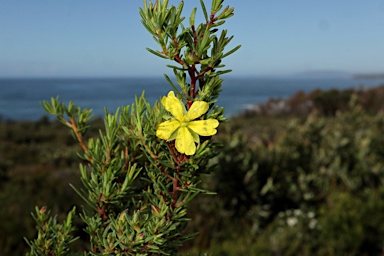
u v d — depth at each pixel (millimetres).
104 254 859
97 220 942
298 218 5703
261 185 6426
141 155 1047
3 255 5215
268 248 5035
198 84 855
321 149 6816
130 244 835
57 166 12789
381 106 19438
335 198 5531
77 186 7957
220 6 796
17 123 25641
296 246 5109
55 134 22047
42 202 6961
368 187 6336
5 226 5645
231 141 6191
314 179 6359
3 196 7309
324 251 4996
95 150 1020
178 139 824
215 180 6152
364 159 6484
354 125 8375
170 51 797
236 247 5195
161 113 849
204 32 788
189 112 828
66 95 121938
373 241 4996
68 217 1061
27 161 14828
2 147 16594
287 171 6609
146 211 1002
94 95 121188
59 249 1034
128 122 951
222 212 6199
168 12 784
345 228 4961
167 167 929
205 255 1140
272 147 6957
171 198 887
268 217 6234
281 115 23109
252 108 25234
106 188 963
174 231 904
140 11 798
